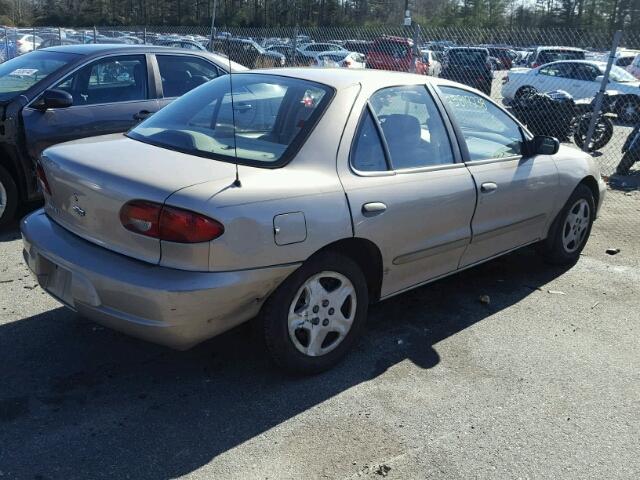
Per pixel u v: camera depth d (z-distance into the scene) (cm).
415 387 340
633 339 410
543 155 482
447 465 279
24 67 616
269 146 329
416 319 425
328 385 337
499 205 430
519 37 1359
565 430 309
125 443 283
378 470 273
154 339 290
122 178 295
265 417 306
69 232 326
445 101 413
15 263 493
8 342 367
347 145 338
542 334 411
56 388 323
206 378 339
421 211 367
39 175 358
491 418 315
